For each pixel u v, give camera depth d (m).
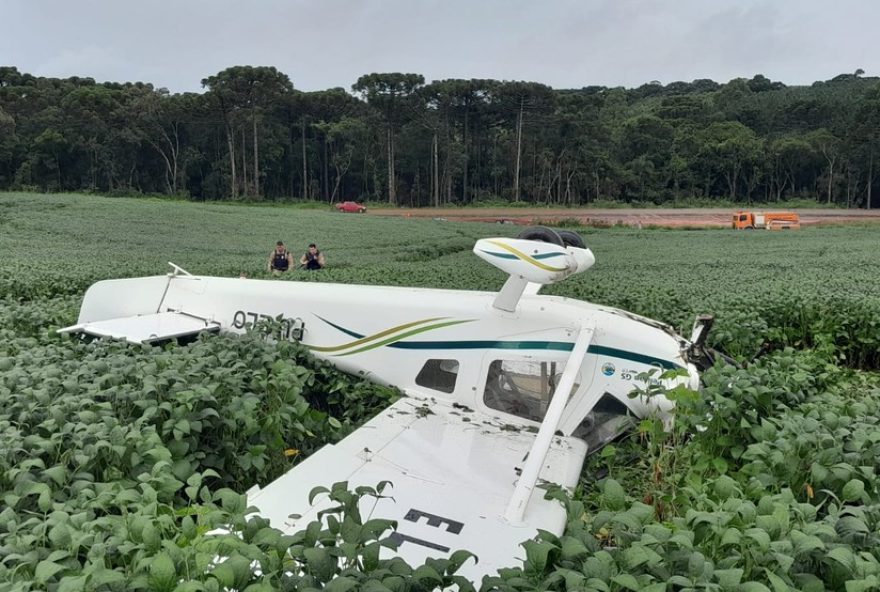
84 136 89.81
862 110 100.00
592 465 5.17
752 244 43.78
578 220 71.31
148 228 45.84
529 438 5.12
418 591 2.50
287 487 4.07
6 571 2.58
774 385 5.38
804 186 109.12
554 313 5.61
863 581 2.46
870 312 10.14
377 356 6.29
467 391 5.69
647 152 107.31
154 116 93.50
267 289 7.17
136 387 4.89
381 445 4.79
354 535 2.70
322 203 92.81
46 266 16.36
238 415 4.73
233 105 93.31
